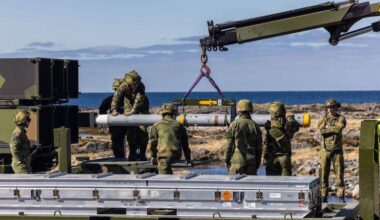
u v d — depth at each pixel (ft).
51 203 61.72
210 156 162.61
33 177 62.75
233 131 70.85
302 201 57.11
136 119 86.79
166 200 59.72
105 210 61.87
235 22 80.38
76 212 61.31
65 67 91.91
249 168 70.90
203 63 82.17
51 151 91.40
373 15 78.07
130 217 58.54
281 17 79.71
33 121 85.40
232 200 58.34
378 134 58.80
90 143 166.71
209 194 58.75
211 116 85.05
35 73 86.22
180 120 85.97
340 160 86.58
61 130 80.12
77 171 84.02
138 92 88.48
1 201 62.49
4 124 86.43
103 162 85.56
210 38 81.25
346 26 79.41
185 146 78.69
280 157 75.56
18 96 86.63
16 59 86.53
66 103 94.84
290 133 76.48
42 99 86.94
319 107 379.96
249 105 71.77
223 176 60.90
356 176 128.36
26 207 62.08
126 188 60.34
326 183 86.63
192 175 61.11
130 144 89.25
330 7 78.54
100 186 60.85
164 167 76.43
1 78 86.94
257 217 57.82
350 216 60.49
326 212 63.26
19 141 77.71
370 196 56.85
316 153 159.12
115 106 88.79
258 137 71.41
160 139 76.95
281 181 57.72
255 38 80.28
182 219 57.88
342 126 86.38
